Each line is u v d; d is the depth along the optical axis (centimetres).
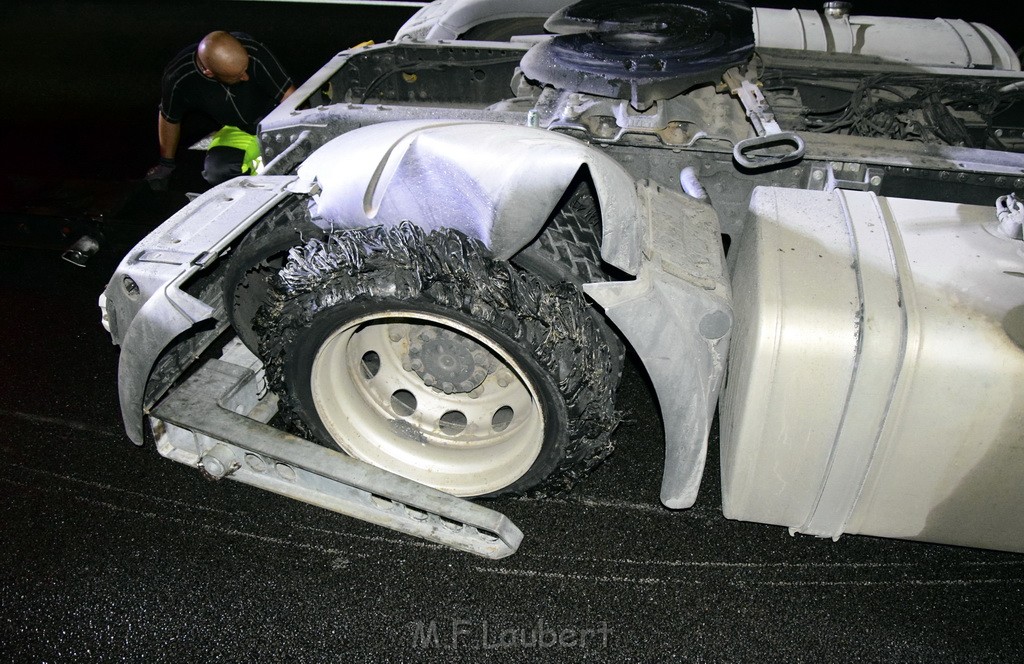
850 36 337
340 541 244
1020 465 190
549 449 219
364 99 333
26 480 268
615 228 186
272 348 223
